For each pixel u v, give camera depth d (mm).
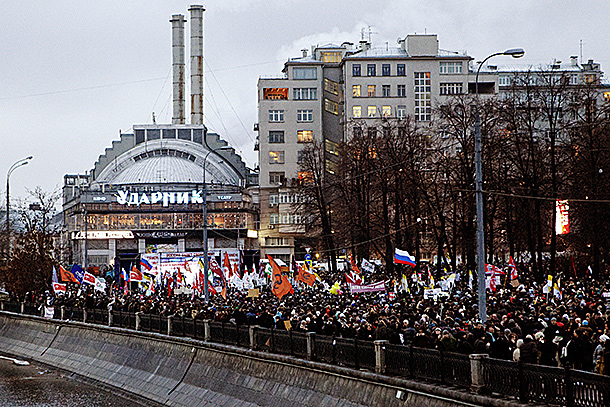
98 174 164000
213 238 149875
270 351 29453
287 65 141000
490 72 135500
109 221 148750
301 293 50938
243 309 37531
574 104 61500
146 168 161875
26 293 65625
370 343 23875
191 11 172625
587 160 59656
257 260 82125
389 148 72875
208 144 169500
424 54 135375
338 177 85688
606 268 68875
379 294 45875
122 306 46156
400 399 22109
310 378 26484
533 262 61750
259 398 28625
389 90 135375
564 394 17188
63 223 172375
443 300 39375
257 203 159125
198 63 171875
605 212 58188
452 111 71938
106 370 41438
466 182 62344
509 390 18734
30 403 35844
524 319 27094
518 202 65000
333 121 141875
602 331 23922
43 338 51688
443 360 20891
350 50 147875
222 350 32375
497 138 64000
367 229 73562
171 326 37656
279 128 140875
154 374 37031
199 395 32375
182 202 149625
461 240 68938
